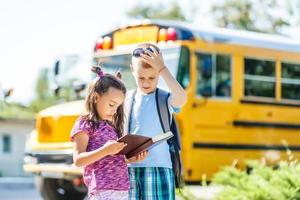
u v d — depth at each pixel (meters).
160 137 5.27
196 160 11.26
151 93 5.70
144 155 5.30
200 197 8.81
